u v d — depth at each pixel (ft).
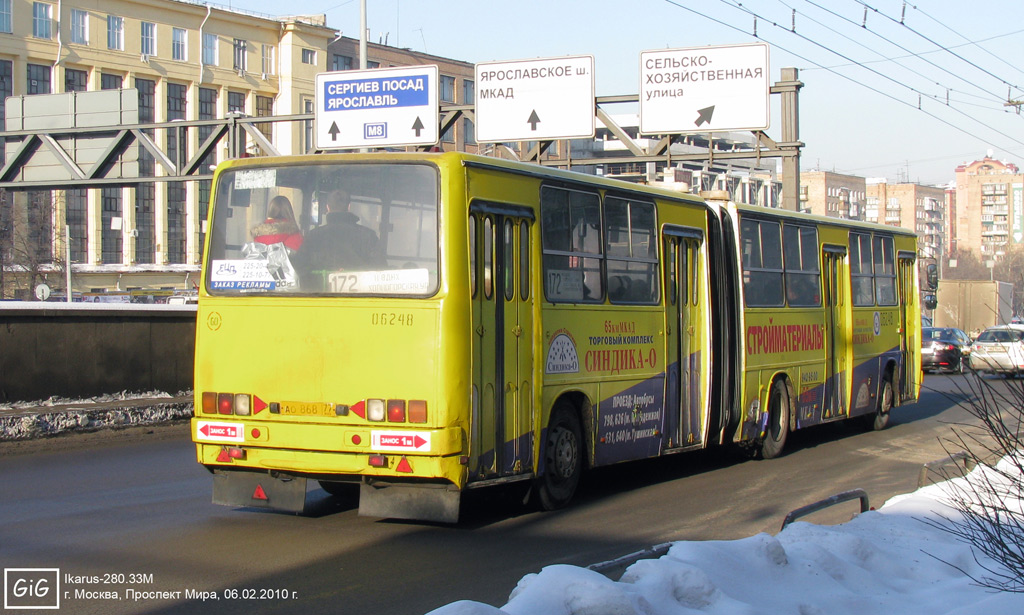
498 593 22.47
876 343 58.23
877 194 560.61
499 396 28.76
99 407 47.47
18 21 221.87
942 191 590.14
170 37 245.45
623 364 35.53
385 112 82.48
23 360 46.62
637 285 36.76
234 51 256.73
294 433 27.86
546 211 31.48
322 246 28.48
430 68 81.15
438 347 26.89
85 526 28.78
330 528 29.17
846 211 515.50
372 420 27.14
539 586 16.80
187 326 56.13
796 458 47.37
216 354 29.07
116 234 246.68
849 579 21.48
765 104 70.59
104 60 234.17
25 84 224.12
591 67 75.15
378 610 20.95
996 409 21.54
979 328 140.26
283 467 28.04
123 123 92.12
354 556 25.80
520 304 29.91
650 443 37.35
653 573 18.57
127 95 91.97
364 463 27.14
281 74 264.31
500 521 30.73
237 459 28.55
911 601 20.62
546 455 31.50
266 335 28.50
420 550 26.61
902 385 62.08
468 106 80.02
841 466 44.68
